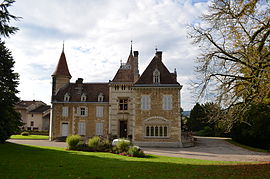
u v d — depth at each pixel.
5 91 25.03
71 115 39.50
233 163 16.23
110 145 23.36
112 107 37.50
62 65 42.91
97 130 38.81
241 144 35.88
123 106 37.56
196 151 25.98
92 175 9.91
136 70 36.41
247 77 13.30
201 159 19.14
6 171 10.02
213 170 11.62
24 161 13.20
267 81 12.48
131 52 41.91
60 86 41.88
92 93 41.12
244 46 13.90
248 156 22.41
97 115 39.28
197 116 63.91
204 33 14.92
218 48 15.08
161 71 32.88
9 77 25.92
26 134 48.00
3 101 24.22
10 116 25.03
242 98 13.91
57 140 36.78
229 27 14.36
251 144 36.97
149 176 9.84
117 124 37.06
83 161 14.41
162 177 9.64
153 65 33.53
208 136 54.47
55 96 40.66
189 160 17.83
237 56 14.56
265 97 13.67
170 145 29.91
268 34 13.30
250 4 13.41
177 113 30.62
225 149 28.55
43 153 18.11
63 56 43.88
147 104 31.20
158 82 31.39
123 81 37.62
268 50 13.88
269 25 13.22
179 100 30.94
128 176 9.79
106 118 39.06
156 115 30.83
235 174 10.40
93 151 22.23
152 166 13.10
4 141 25.36
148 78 32.12
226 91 13.70
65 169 11.18
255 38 14.34
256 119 29.62
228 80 14.33
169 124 30.47
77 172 10.51
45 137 44.47
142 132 30.67
